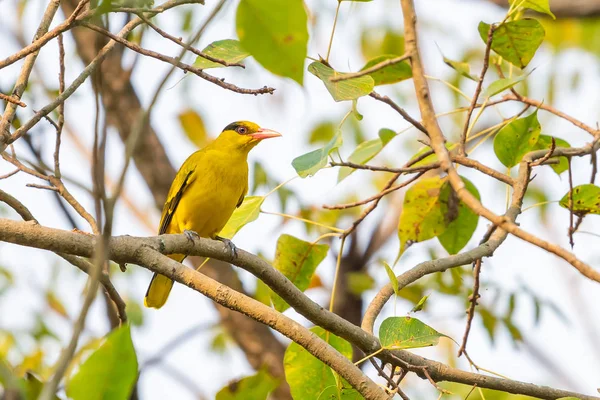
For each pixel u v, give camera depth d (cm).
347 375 804
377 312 959
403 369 870
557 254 571
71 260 912
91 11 759
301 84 497
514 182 984
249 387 619
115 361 462
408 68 1056
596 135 1026
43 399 396
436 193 1143
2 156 873
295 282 1095
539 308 1525
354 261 1848
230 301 819
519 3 987
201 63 832
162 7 707
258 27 485
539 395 898
